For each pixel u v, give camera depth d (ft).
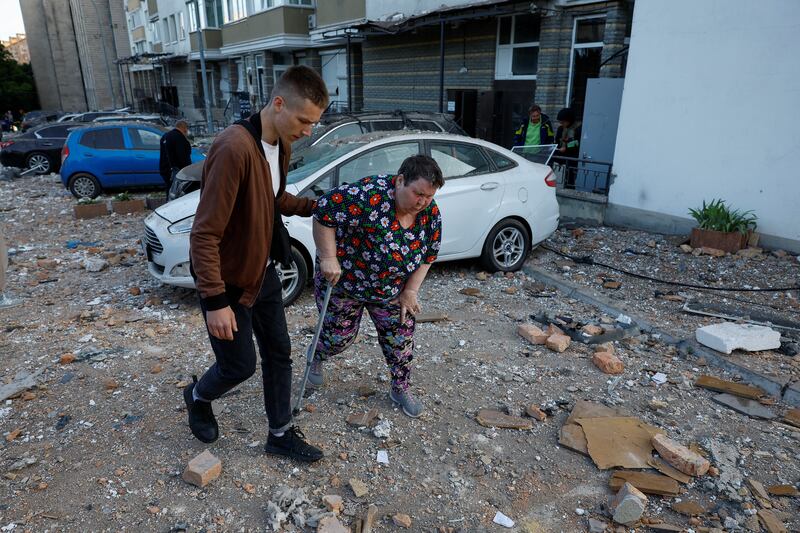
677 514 8.75
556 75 36.63
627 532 8.41
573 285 18.83
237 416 11.16
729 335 13.73
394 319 10.44
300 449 9.72
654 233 24.85
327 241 9.36
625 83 25.11
